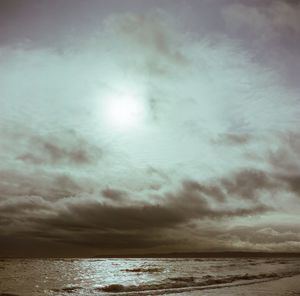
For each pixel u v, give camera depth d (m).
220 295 22.95
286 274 46.50
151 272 54.75
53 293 26.16
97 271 61.81
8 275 51.75
